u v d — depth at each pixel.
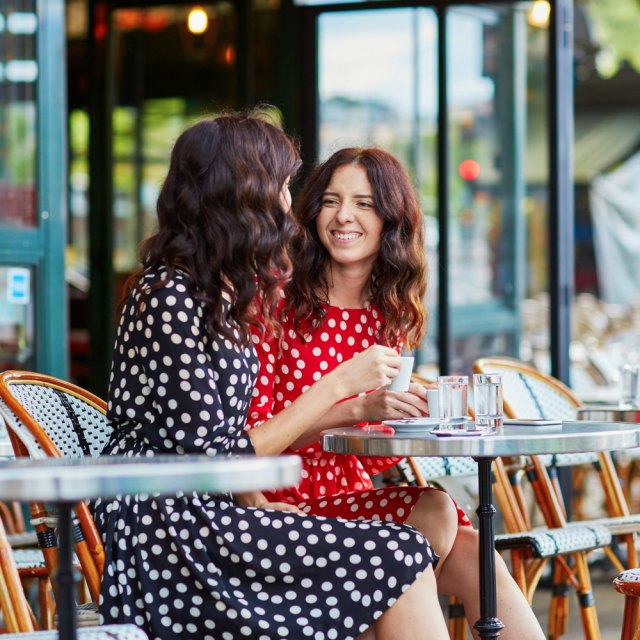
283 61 8.88
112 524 3.35
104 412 4.03
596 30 17.19
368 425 3.80
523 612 3.73
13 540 4.95
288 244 3.76
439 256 8.34
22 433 3.48
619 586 3.92
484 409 3.56
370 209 4.20
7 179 6.85
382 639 3.32
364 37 8.63
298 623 3.27
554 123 6.96
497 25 8.70
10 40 6.90
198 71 9.31
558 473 6.88
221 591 3.26
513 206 9.16
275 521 3.35
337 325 4.20
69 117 10.80
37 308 6.85
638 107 18.28
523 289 9.27
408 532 3.36
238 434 3.48
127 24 9.56
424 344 8.41
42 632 2.93
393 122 8.59
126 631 2.86
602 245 18.50
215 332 3.39
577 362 10.85
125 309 3.49
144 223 9.73
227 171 3.48
